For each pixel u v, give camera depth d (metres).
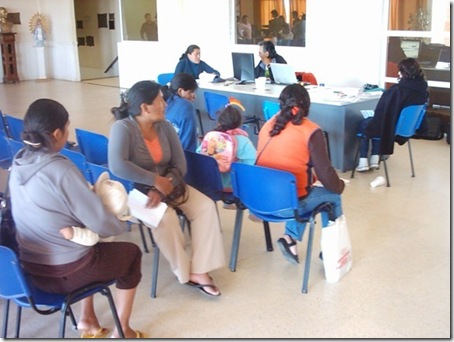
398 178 4.98
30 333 2.56
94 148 3.65
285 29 8.34
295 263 3.25
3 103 9.30
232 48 9.19
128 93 2.73
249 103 5.82
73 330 2.58
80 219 2.02
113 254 2.19
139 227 3.50
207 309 2.78
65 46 12.82
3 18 12.09
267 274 3.14
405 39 6.91
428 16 6.64
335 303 2.82
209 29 9.51
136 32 10.71
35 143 1.96
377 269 3.18
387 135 4.70
